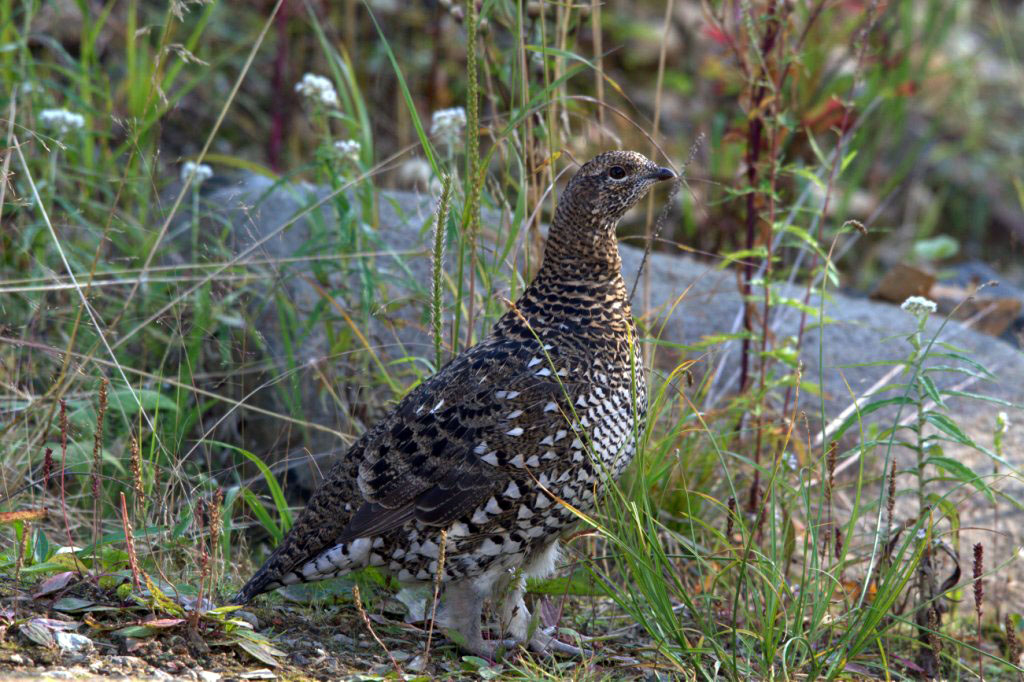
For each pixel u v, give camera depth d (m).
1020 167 18.25
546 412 6.57
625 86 16.59
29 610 6.04
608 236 7.06
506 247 7.85
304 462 9.14
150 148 11.07
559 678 6.34
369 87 14.41
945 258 15.46
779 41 8.86
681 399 8.43
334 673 6.15
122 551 6.72
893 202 16.95
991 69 20.22
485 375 6.68
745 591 6.84
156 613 6.14
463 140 10.21
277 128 12.95
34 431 8.26
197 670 5.81
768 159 9.12
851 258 15.47
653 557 6.80
